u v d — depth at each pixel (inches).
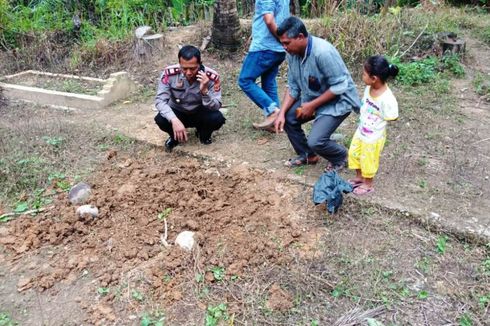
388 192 151.7
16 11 373.1
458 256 127.8
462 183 156.7
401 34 285.9
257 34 181.2
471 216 139.7
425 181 157.8
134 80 274.7
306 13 380.8
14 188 162.1
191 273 123.7
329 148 156.6
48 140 192.5
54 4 372.2
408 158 172.4
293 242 134.2
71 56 317.4
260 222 142.0
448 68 261.4
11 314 114.6
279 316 111.2
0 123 214.1
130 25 343.3
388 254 128.5
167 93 175.6
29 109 235.5
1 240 138.6
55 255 133.3
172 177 169.0
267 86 197.2
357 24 289.0
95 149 190.1
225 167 175.0
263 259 127.9
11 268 129.0
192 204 151.8
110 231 141.6
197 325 109.9
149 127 209.0
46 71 303.0
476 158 173.8
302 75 149.4
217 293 118.3
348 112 152.9
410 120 205.3
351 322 108.0
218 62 286.5
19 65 310.8
